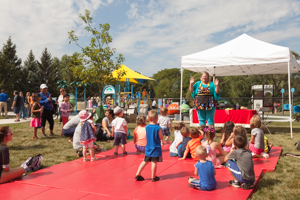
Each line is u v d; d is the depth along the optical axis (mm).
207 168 4020
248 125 9844
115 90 20078
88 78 11750
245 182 4055
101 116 9219
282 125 13523
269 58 8906
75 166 5555
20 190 4129
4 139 4570
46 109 9453
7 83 38812
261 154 6094
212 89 7895
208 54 9906
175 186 4227
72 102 20703
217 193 3889
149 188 4148
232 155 4219
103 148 7520
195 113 10945
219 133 10617
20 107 16578
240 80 44156
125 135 6684
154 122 4586
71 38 11289
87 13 11266
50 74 59906
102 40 11461
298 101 27531
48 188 4211
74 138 6438
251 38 10031
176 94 83250
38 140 8852
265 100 21609
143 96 27375
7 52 51844
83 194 3930
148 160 4520
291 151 6984
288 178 4668
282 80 40125
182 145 6141
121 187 4211
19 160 6203
